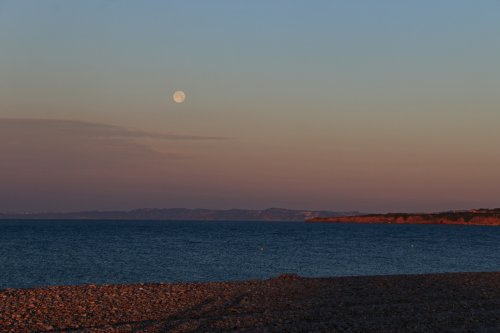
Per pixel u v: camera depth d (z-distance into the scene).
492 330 16.88
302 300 21.59
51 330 16.25
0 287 34.28
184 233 134.62
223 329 16.41
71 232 134.75
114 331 16.02
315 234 134.75
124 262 50.88
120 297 21.53
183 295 22.27
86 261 51.62
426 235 132.88
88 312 18.78
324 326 16.86
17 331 16.06
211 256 58.44
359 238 110.94
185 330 16.27
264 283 25.78
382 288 24.83
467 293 24.22
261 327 16.61
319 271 43.84
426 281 27.34
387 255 61.81
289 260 53.75
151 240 95.38
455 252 68.62
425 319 18.27
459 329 16.94
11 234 117.75
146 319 17.95
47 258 54.44
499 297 23.44
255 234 132.12
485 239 110.81
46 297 21.06
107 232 137.25
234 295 22.48
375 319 18.06
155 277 39.72
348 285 25.48
